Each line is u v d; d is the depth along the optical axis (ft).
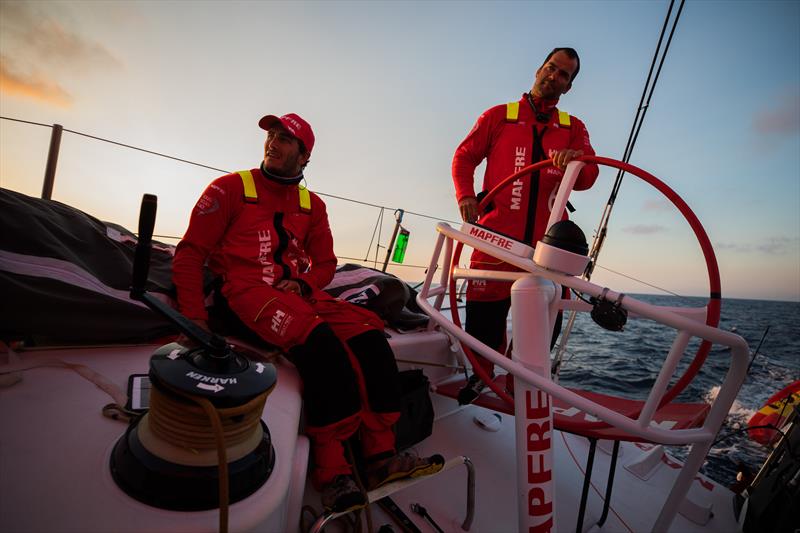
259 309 3.79
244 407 1.74
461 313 10.34
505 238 3.38
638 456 6.44
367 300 5.81
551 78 5.70
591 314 2.82
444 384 6.41
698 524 5.18
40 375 2.77
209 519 1.76
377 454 3.61
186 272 3.95
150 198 1.71
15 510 1.62
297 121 4.58
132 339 3.57
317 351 3.50
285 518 2.46
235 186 4.39
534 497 3.22
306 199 4.98
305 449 3.11
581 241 2.88
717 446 14.06
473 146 6.14
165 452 1.79
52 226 3.64
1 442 2.01
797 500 4.43
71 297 3.21
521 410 3.26
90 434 2.22
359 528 3.26
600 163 3.54
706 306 2.90
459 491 4.70
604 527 4.77
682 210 3.11
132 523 1.66
